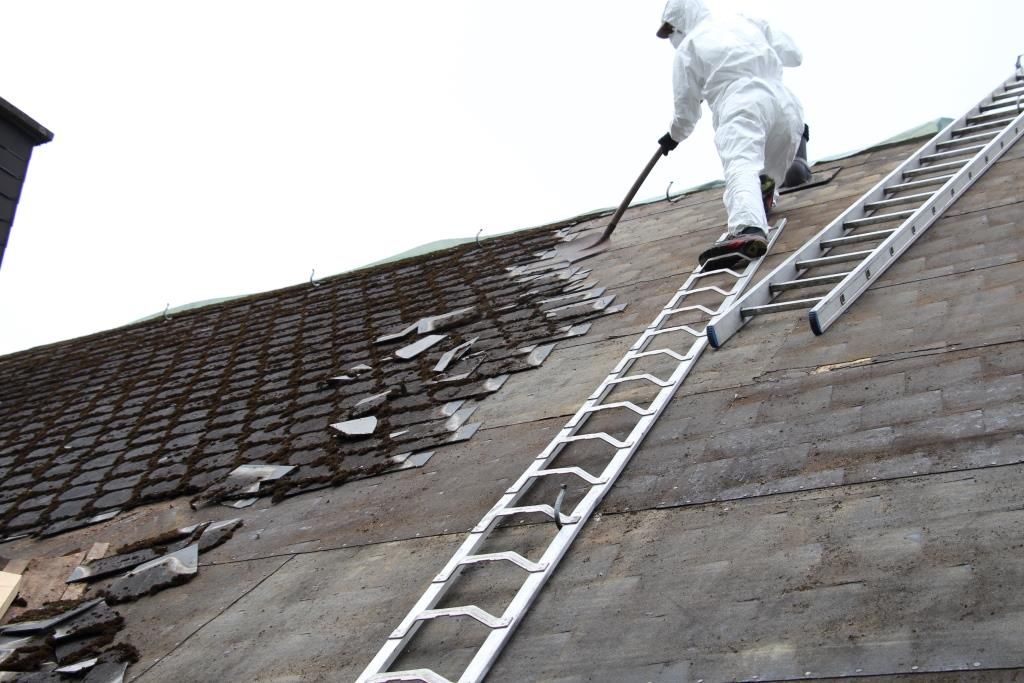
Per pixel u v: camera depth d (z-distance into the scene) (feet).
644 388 15.26
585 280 22.48
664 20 22.00
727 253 18.84
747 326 16.03
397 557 12.92
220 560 14.97
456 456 15.58
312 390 21.31
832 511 10.14
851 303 15.17
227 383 23.89
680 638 9.07
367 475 16.11
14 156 21.88
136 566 15.62
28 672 13.17
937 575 8.61
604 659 9.18
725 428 12.86
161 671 12.21
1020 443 10.02
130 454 21.06
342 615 11.94
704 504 11.25
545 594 10.64
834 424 11.88
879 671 7.76
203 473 18.61
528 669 9.47
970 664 7.48
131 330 32.50
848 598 8.75
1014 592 8.05
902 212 18.08
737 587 9.50
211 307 32.04
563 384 16.83
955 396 11.44
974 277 14.64
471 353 20.01
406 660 10.46
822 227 20.06
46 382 29.37
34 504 19.86
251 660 11.69
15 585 15.89
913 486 10.03
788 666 8.18
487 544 12.26
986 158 19.29
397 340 22.71
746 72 20.36
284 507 16.17
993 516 9.09
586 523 11.76
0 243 21.39
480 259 28.07
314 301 29.19
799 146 23.50
